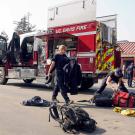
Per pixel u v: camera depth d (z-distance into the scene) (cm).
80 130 663
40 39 1560
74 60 976
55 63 952
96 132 663
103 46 1449
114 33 1545
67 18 1527
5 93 1279
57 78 955
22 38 1684
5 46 1742
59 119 716
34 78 1552
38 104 966
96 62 1409
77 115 659
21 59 1681
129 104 973
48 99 1134
